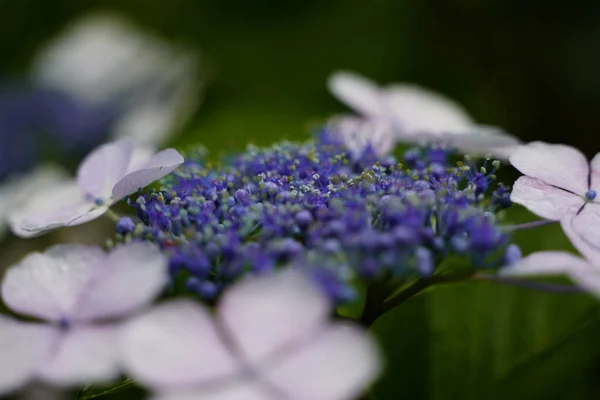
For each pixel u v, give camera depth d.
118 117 0.57
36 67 0.62
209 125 0.53
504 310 0.38
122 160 0.33
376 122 0.38
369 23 0.61
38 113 0.55
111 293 0.28
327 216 0.30
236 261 0.29
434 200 0.30
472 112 0.57
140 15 0.69
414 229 0.29
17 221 0.34
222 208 0.30
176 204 0.31
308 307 0.27
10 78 0.61
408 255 0.29
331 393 0.26
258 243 0.29
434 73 0.59
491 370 0.38
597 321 0.37
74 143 0.56
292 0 0.63
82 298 0.28
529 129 0.57
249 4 0.64
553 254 0.29
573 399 0.37
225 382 0.26
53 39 0.64
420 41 0.59
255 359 0.26
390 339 0.38
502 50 0.57
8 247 0.47
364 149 0.35
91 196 0.33
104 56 0.62
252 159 0.33
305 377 0.26
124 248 0.28
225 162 0.35
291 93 0.60
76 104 0.57
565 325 0.38
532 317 0.38
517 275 0.29
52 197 0.34
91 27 0.64
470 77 0.58
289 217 0.30
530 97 0.57
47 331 0.28
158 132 0.58
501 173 0.42
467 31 0.58
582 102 0.56
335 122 0.38
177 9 0.66
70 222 0.32
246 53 0.62
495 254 0.31
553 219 0.30
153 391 0.29
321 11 0.63
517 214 0.39
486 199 0.31
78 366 0.27
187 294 0.30
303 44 0.62
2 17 0.67
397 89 0.41
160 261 0.28
